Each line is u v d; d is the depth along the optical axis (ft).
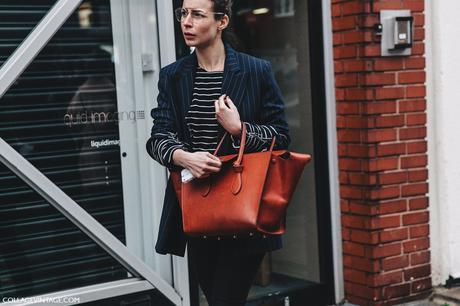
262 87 11.44
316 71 17.80
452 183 18.24
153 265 15.76
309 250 18.39
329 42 17.63
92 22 14.99
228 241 11.24
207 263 11.89
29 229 14.48
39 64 14.51
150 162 15.65
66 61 14.78
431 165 18.21
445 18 17.94
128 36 15.34
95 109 15.08
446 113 18.04
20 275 14.48
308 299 17.83
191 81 11.41
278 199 10.71
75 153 14.92
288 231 18.95
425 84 17.83
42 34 14.19
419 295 17.97
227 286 11.32
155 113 11.70
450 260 18.29
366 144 17.01
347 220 17.74
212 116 11.22
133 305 15.25
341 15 17.33
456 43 18.12
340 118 17.63
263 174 10.55
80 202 14.98
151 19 15.55
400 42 17.08
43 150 14.62
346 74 17.37
